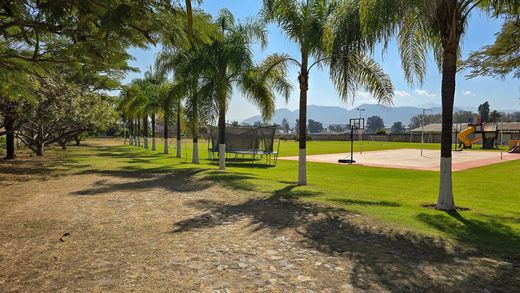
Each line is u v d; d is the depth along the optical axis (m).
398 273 3.84
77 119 19.98
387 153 31.28
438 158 24.92
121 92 27.53
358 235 5.29
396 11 6.26
